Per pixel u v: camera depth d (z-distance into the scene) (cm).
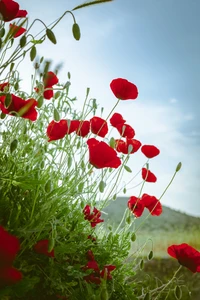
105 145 61
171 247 72
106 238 82
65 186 69
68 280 63
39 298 59
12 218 60
